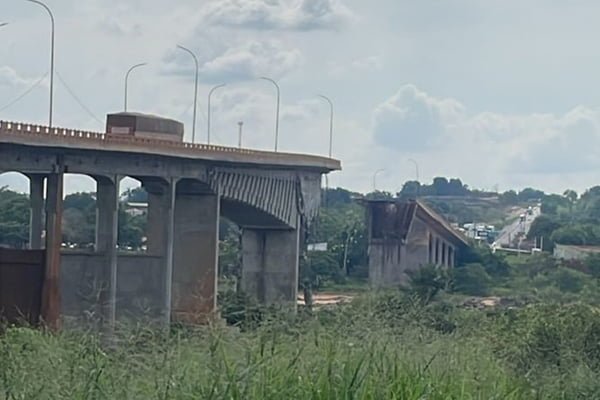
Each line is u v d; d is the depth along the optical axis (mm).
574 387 20516
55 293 76250
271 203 112062
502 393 16703
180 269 100500
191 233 100688
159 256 93250
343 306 17656
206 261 100250
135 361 14328
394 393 14289
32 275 75812
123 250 105438
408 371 15055
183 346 15062
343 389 13984
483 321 25312
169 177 93062
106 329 18172
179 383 13672
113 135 86188
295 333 15977
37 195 82000
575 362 23141
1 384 13680
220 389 13461
